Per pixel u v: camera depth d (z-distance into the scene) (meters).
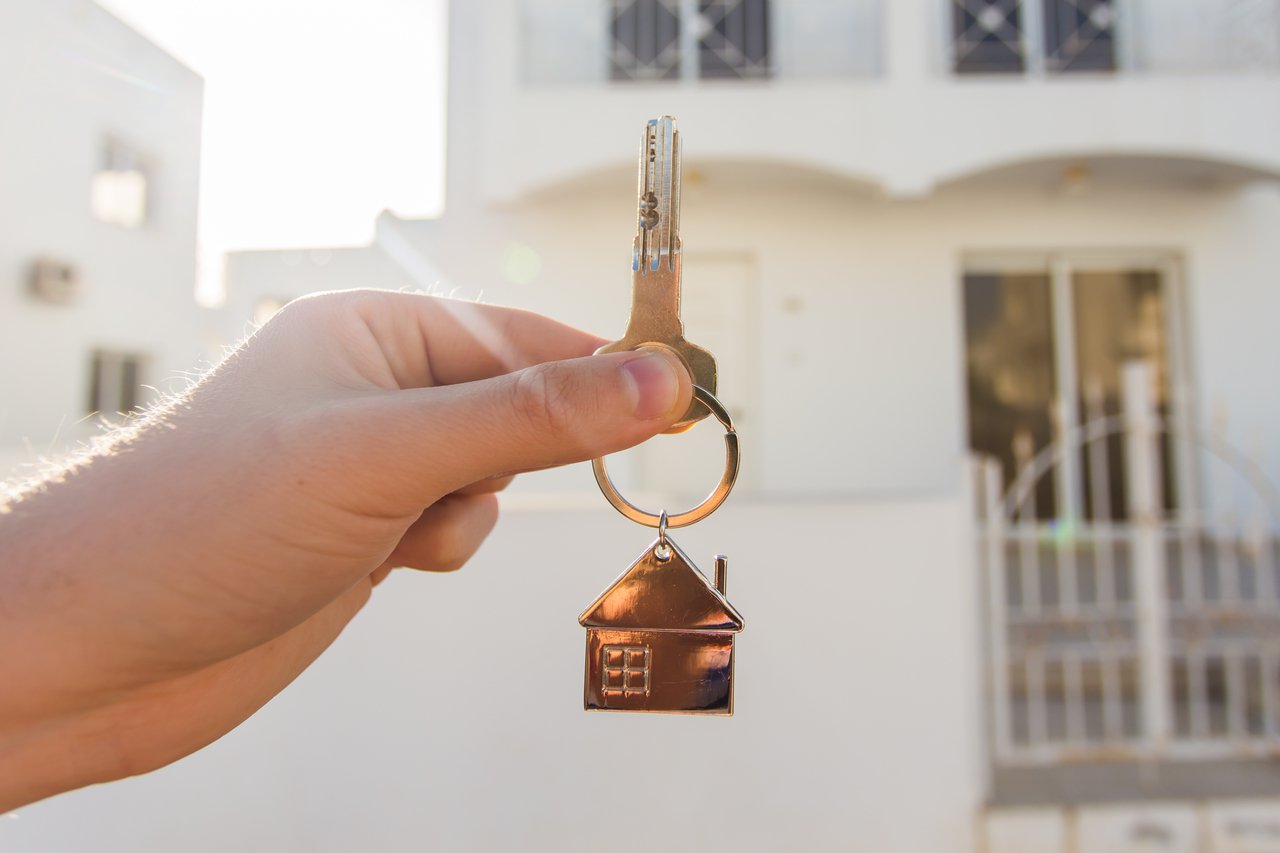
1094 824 2.91
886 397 6.07
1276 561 5.09
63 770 0.88
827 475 6.05
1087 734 3.57
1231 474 5.90
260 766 2.68
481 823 2.70
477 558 2.77
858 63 6.20
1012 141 5.44
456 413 0.86
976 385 6.22
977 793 2.92
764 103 5.52
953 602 2.83
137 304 6.65
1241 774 3.18
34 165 5.82
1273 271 6.02
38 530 0.82
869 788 2.77
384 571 1.25
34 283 5.82
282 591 0.87
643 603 1.01
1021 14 6.13
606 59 6.22
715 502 0.98
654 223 0.97
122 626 0.82
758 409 6.11
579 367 0.86
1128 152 5.40
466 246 6.07
